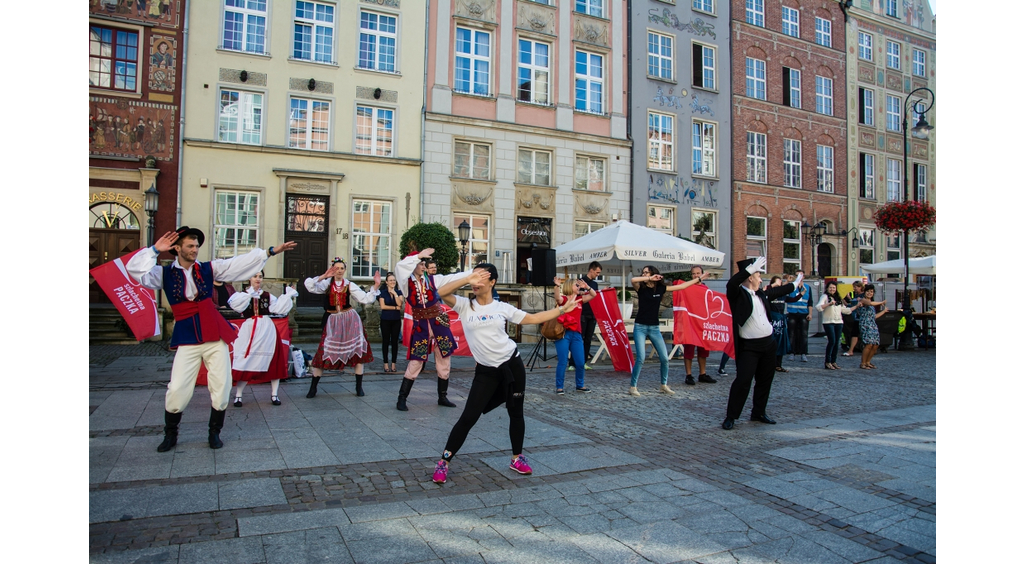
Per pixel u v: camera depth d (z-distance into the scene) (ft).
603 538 11.65
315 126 61.72
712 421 22.88
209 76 57.52
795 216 86.99
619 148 75.15
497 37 69.10
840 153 91.50
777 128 86.12
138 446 17.31
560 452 17.74
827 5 91.40
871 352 40.34
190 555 10.43
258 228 58.90
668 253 38.50
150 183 54.80
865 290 40.73
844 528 12.41
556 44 72.13
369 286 59.93
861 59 94.53
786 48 87.25
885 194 96.02
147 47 55.62
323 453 16.96
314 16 62.08
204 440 18.13
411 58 64.80
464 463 16.40
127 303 19.17
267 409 23.11
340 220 61.77
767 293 22.62
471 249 67.26
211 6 57.67
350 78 62.44
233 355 23.20
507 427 20.86
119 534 11.24
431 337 23.99
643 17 77.25
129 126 54.85
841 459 17.56
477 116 67.97
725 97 82.23
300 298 60.80
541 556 10.78
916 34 100.17
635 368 28.48
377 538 11.35
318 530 11.66
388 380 31.68
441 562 10.44
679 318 31.91
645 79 77.10
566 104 72.28
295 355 31.83
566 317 28.45
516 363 15.46
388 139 64.34
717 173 81.15
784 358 47.26
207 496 13.33
